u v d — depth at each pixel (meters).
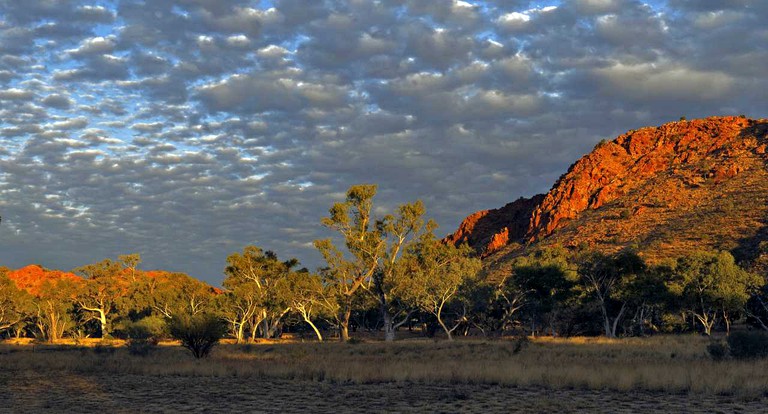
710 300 67.94
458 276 73.31
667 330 77.62
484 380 23.48
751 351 30.11
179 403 19.36
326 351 47.31
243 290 79.12
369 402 19.06
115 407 18.67
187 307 93.75
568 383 21.78
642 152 194.62
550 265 77.06
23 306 94.88
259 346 56.38
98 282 100.94
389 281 73.00
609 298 75.88
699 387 19.81
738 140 178.25
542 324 87.69
